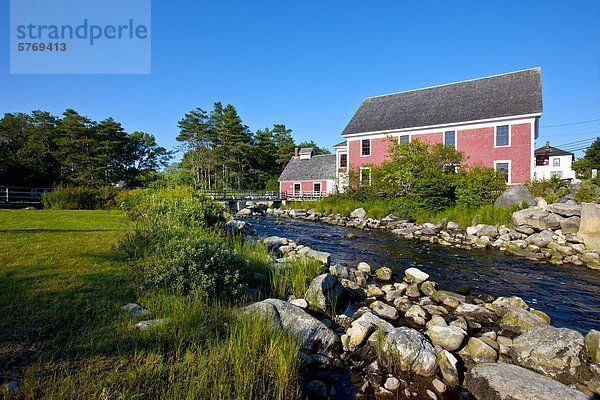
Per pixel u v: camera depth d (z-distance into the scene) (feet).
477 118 75.66
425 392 11.33
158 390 8.63
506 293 22.67
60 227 31.99
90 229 31.14
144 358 10.00
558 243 35.99
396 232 50.62
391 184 70.44
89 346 10.37
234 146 177.47
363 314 16.58
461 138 78.13
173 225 24.18
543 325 14.78
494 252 36.17
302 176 127.65
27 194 70.69
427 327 16.33
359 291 21.77
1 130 155.94
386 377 12.10
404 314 18.39
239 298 16.66
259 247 27.61
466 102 81.82
